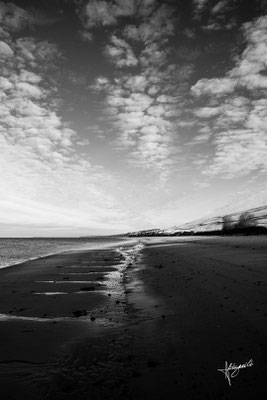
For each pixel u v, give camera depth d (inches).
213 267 785.6
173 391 233.3
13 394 241.4
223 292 511.5
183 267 879.1
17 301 578.6
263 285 508.7
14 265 1304.1
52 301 572.1
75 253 2047.2
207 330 350.9
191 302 486.0
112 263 1284.4
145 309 480.4
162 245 2341.3
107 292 648.4
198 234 4392.2
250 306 413.4
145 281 748.0
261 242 1464.1
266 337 308.0
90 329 394.3
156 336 350.0
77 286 732.7
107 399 229.8
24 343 349.4
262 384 230.7
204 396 223.5
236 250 1198.3
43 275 942.4
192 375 253.3
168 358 289.0
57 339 359.3
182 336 341.1
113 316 455.2
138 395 231.8
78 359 300.2
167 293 578.6
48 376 267.9
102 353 311.9
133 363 284.8
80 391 242.4
